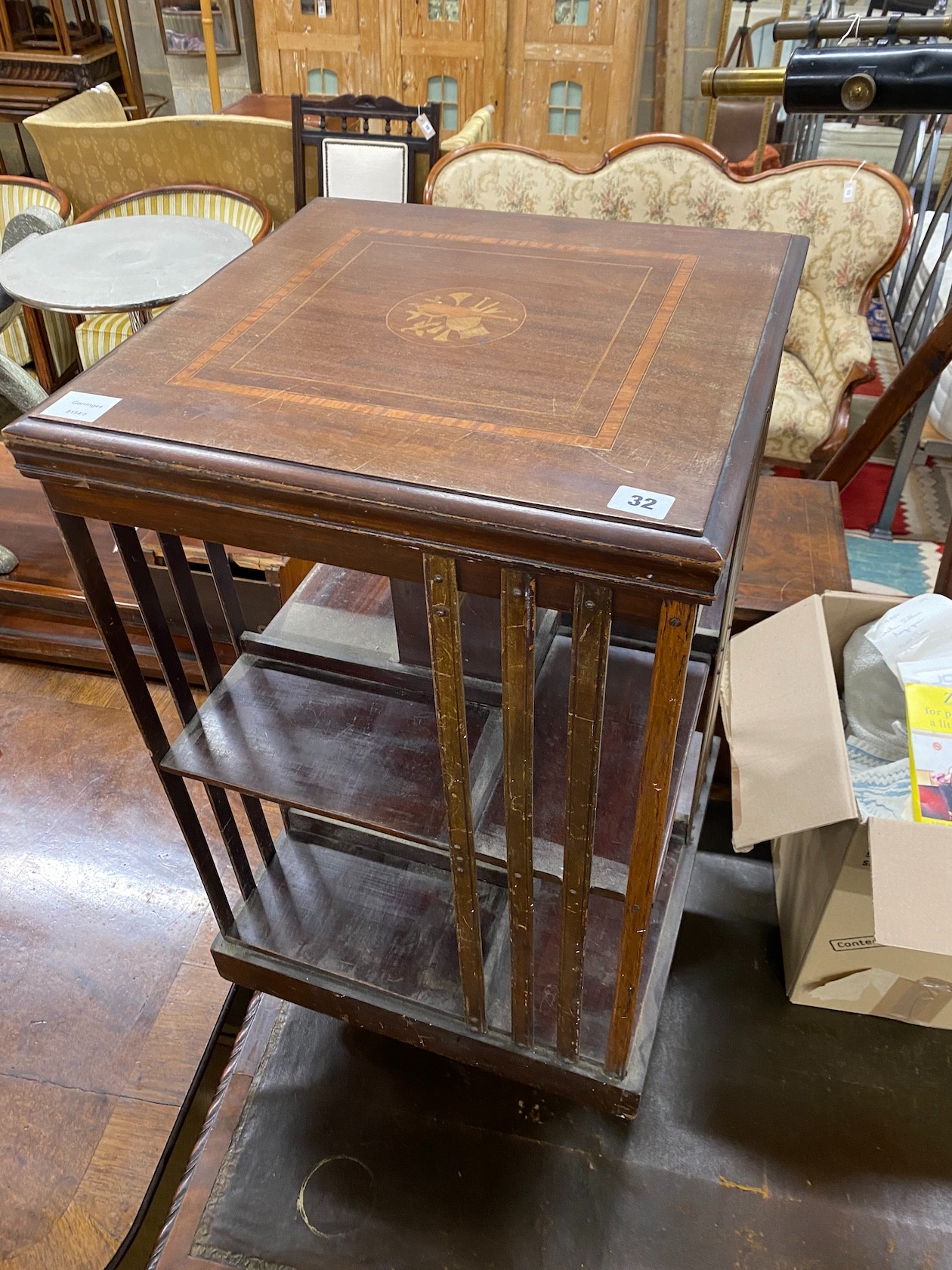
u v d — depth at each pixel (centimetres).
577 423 74
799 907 137
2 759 189
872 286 260
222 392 80
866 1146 125
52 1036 146
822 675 125
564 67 407
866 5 330
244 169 307
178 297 190
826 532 179
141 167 313
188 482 74
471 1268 115
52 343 311
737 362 81
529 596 70
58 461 77
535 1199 121
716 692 124
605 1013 114
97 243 215
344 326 90
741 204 261
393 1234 118
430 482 68
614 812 96
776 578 168
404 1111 129
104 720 197
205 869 118
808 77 102
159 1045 144
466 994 109
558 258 102
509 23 404
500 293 95
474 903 97
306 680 112
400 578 75
